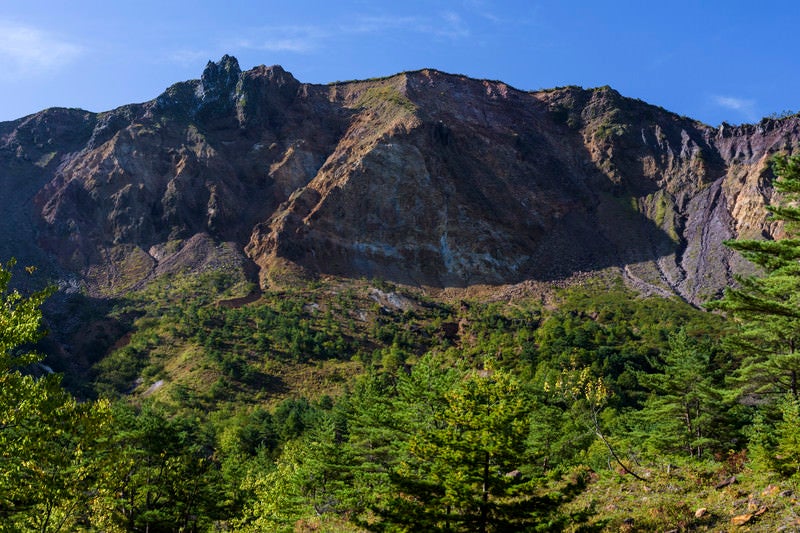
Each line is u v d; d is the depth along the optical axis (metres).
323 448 39.84
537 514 19.75
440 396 32.53
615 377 88.56
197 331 124.75
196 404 95.31
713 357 46.47
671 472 29.08
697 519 21.53
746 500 21.67
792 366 30.88
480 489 20.05
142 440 41.69
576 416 48.88
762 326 31.16
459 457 19.78
